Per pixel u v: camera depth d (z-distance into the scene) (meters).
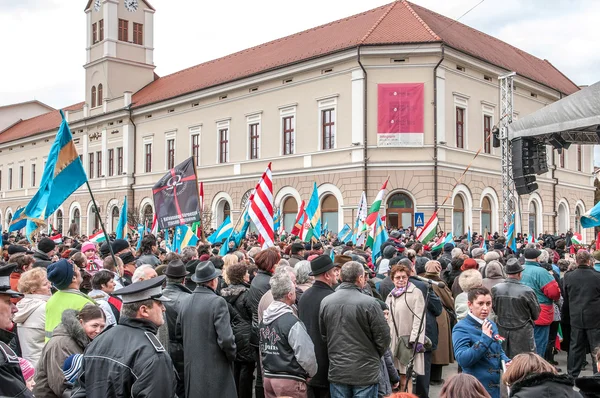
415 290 7.82
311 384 6.69
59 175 7.72
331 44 31.84
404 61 29.20
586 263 9.54
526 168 16.62
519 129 16.30
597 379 4.28
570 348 9.66
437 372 9.78
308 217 16.66
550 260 12.92
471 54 30.73
